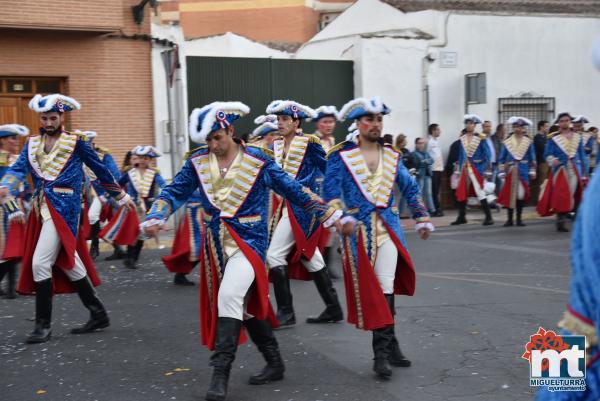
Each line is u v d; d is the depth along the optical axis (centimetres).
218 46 2020
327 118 834
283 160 736
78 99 1439
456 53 1775
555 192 1338
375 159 537
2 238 812
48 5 1344
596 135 1489
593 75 1917
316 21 2377
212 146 484
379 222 530
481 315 716
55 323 712
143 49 1497
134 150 1023
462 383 516
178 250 882
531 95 1850
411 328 669
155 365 573
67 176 633
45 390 519
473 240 1254
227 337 479
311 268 689
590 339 254
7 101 1392
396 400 486
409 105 1748
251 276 483
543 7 1869
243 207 488
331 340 635
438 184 1633
